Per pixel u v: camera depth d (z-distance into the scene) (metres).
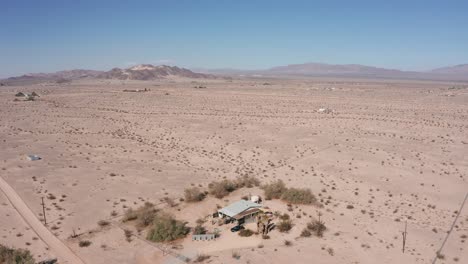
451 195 43.66
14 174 50.34
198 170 53.94
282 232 34.16
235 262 28.81
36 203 40.59
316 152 61.91
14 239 32.44
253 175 51.22
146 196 43.62
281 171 52.88
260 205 38.88
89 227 35.47
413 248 31.12
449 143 66.94
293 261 29.02
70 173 51.53
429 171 51.97
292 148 65.00
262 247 31.25
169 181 48.88
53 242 32.31
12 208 39.22
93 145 68.56
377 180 48.84
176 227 33.94
